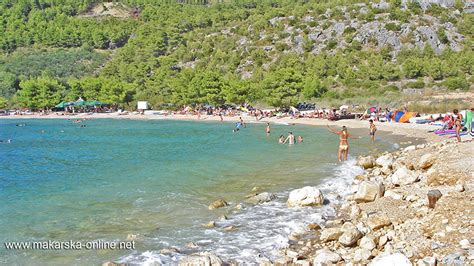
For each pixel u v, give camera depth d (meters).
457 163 22.27
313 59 143.00
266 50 161.00
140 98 124.25
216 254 14.28
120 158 38.16
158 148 45.06
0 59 187.75
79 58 189.38
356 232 14.34
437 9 173.12
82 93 125.25
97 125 84.31
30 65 176.12
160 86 125.62
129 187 25.27
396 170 24.12
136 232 16.98
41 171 32.09
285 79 93.88
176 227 17.52
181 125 80.75
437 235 13.12
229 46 173.25
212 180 26.88
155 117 103.75
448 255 11.58
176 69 159.75
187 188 24.70
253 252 14.48
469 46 149.88
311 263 13.02
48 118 108.62
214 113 102.12
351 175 27.31
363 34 157.00
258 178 27.16
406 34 154.62
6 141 55.19
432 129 55.09
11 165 35.44
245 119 89.38
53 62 182.00
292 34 166.88
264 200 21.28
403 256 11.29
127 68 150.38
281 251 14.52
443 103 79.94
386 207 18.02
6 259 14.32
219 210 19.91
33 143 52.97
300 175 27.70
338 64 134.75
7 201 22.44
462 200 15.64
